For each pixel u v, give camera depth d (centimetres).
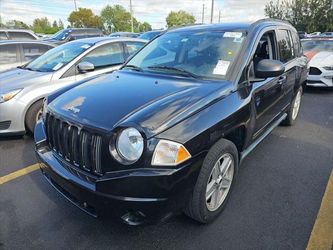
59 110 259
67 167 244
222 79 289
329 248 240
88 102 254
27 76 481
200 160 230
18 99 441
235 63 300
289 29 456
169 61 342
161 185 207
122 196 209
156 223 220
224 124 251
